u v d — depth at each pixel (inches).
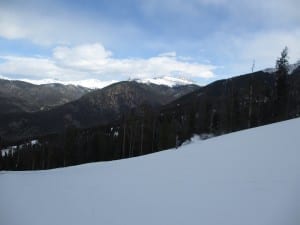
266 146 585.0
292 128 735.1
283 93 1612.9
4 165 3316.9
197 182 446.6
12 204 468.1
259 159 500.4
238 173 446.6
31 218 387.2
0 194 552.7
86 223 348.8
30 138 5334.6
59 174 837.8
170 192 424.2
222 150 658.8
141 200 408.8
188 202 366.9
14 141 5521.7
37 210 424.5
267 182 377.4
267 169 433.7
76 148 2623.0
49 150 2805.1
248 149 600.4
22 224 368.2
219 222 293.1
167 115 3056.1
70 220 365.1
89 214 380.2
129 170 667.4
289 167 421.1
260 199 328.2
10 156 3378.4
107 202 423.5
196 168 546.3
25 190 587.8
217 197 363.3
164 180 502.3
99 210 390.6
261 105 1771.7
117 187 509.4
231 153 603.2
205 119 2213.3
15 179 789.2
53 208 427.2
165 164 657.0
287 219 269.9
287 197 317.4
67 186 585.0
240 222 283.9
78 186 570.9
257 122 1753.2
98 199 447.5
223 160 558.3
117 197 443.5
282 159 467.8
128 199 423.5
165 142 2097.7
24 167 3157.0
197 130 2228.1
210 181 438.0
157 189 451.8
